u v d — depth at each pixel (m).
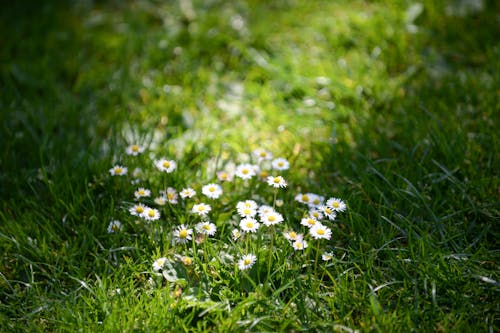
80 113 1.55
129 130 1.51
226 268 1.23
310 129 1.51
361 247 1.25
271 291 1.21
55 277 1.24
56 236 1.29
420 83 1.57
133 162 1.39
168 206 1.33
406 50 1.66
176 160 1.42
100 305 1.19
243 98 1.58
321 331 1.17
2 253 1.28
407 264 1.23
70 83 1.65
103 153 1.45
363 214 1.32
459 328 1.15
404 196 1.32
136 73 1.65
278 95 1.58
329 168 1.42
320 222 1.25
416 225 1.28
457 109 1.50
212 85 1.62
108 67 1.68
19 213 1.33
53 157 1.42
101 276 1.25
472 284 1.20
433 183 1.33
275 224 1.29
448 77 1.57
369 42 1.69
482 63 1.61
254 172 1.34
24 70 1.65
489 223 1.29
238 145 1.46
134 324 1.18
